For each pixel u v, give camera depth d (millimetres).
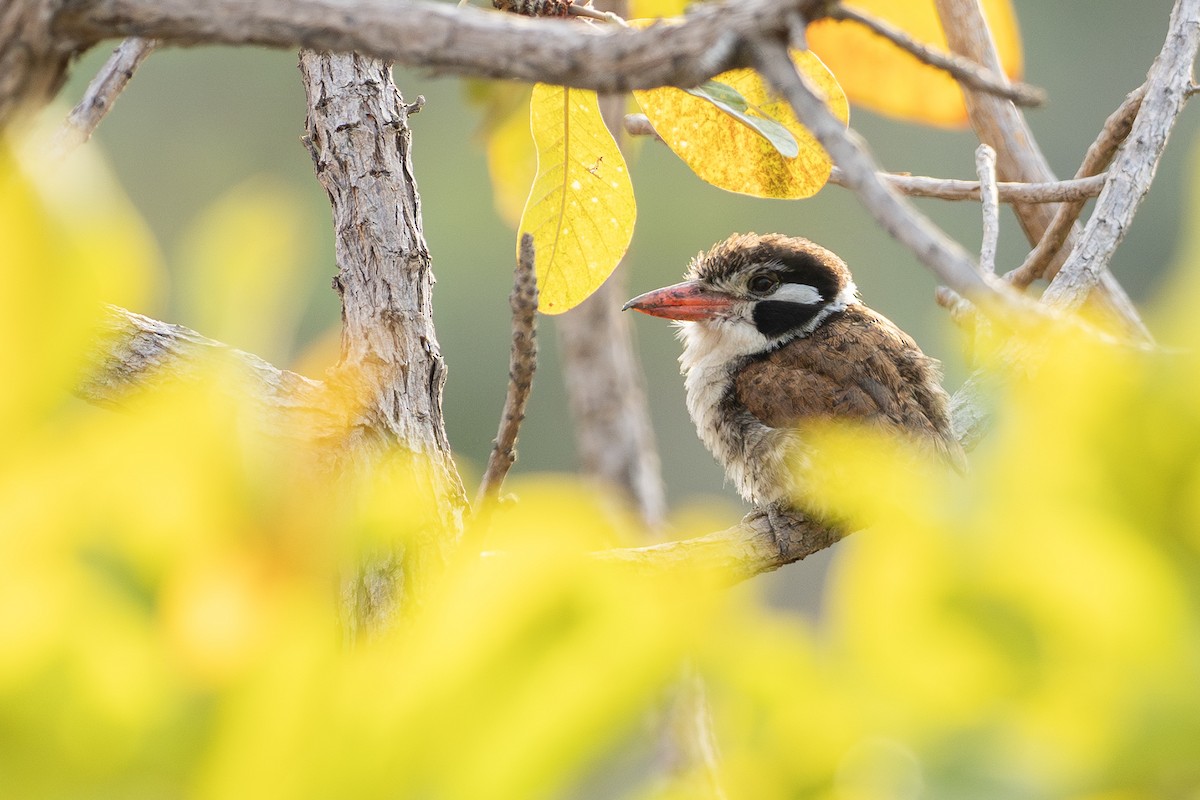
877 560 1674
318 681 1698
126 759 1627
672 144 6191
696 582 1813
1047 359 1693
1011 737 1624
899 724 1666
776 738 1706
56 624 1617
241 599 1683
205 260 1726
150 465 1651
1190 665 1564
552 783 1638
